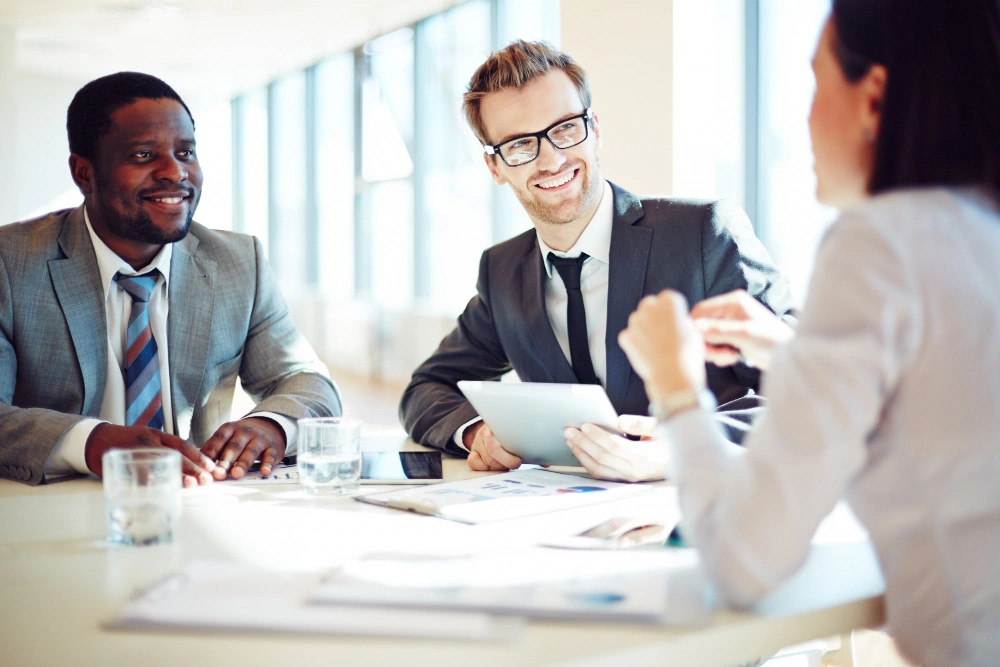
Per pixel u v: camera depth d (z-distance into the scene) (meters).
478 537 1.02
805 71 3.52
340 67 8.76
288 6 6.88
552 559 0.91
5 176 7.45
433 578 0.83
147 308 1.87
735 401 1.57
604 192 1.90
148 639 0.72
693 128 3.55
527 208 1.87
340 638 0.71
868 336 0.73
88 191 1.84
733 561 0.74
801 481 0.72
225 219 11.66
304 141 9.66
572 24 3.88
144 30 7.71
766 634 0.75
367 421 5.93
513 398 1.38
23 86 9.73
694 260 1.81
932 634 0.78
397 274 7.76
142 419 1.82
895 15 0.82
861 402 0.73
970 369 0.74
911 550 0.77
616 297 1.83
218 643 0.70
